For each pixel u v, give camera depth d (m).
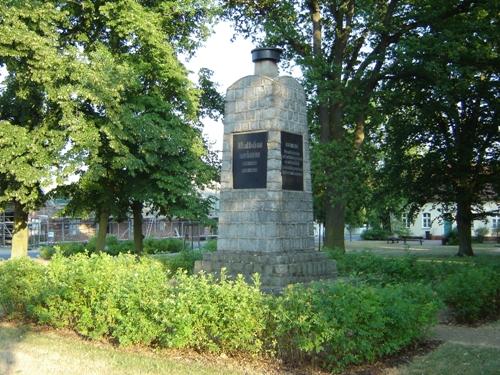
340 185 22.05
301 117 12.88
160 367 7.27
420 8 22.86
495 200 28.19
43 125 21.58
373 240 58.22
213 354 7.81
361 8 22.20
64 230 48.66
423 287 9.18
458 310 10.48
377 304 7.42
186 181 22.86
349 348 7.03
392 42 23.78
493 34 20.84
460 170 26.89
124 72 21.45
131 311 8.25
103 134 21.73
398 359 7.71
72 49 20.36
